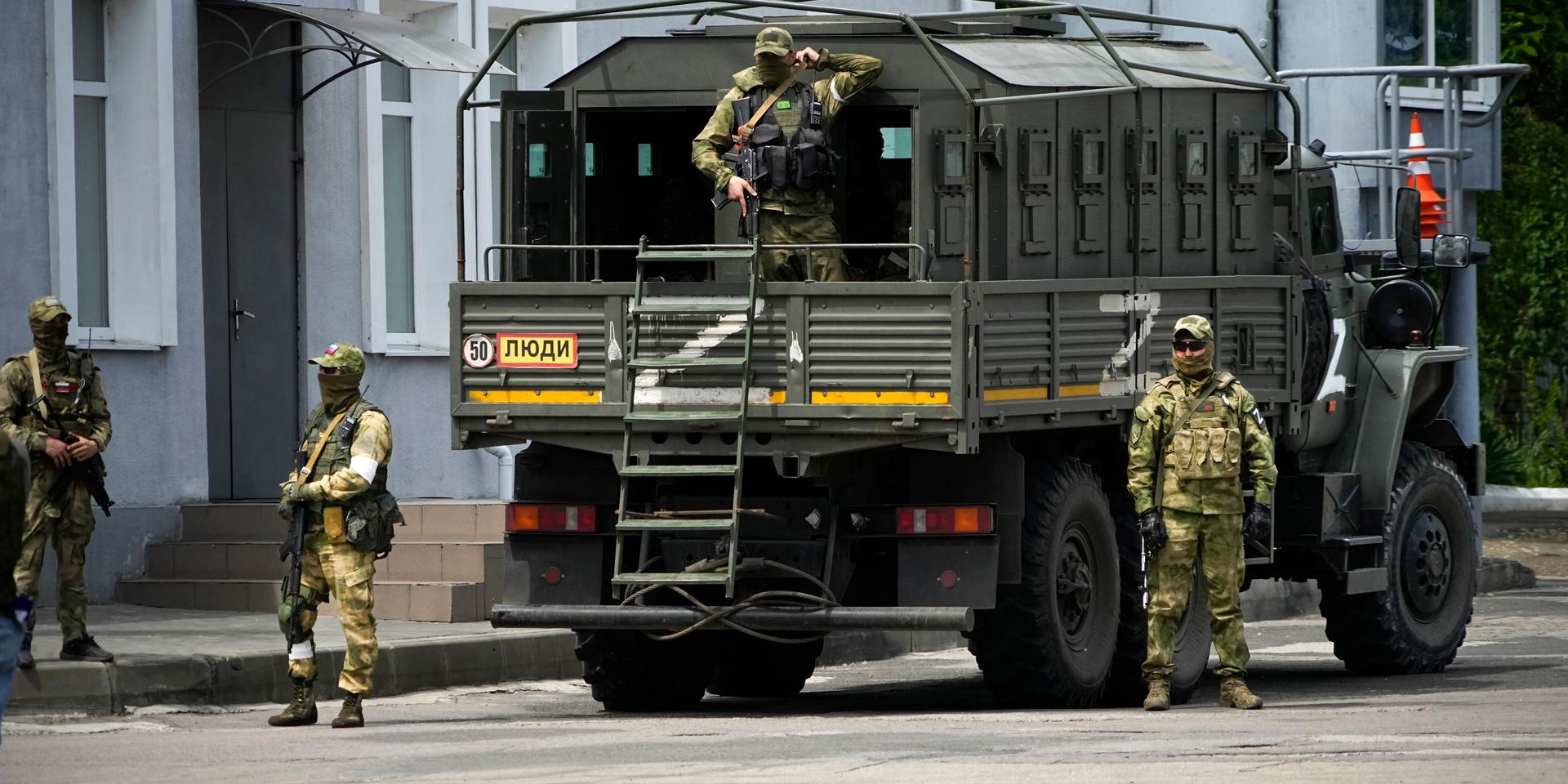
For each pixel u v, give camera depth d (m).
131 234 63.97
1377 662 56.34
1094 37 51.41
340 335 69.81
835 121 46.34
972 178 43.44
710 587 45.22
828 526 44.53
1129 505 49.38
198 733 42.12
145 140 63.84
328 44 68.62
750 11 78.00
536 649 54.09
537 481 46.62
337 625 55.88
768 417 43.28
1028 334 44.22
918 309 42.38
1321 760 34.97
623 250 45.81
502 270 47.59
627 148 50.69
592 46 76.50
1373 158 88.19
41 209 61.34
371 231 70.19
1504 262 138.38
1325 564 55.34
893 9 82.00
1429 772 33.22
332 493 42.38
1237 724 41.28
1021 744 37.62
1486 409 140.75
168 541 63.44
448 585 56.88
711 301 43.66
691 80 46.97
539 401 44.81
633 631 47.19
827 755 36.44
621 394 44.31
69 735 41.88
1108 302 46.72
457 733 41.38
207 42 66.62
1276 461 55.41
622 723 43.75
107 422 46.91
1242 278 50.84
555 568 46.12
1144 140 49.28
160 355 64.00
